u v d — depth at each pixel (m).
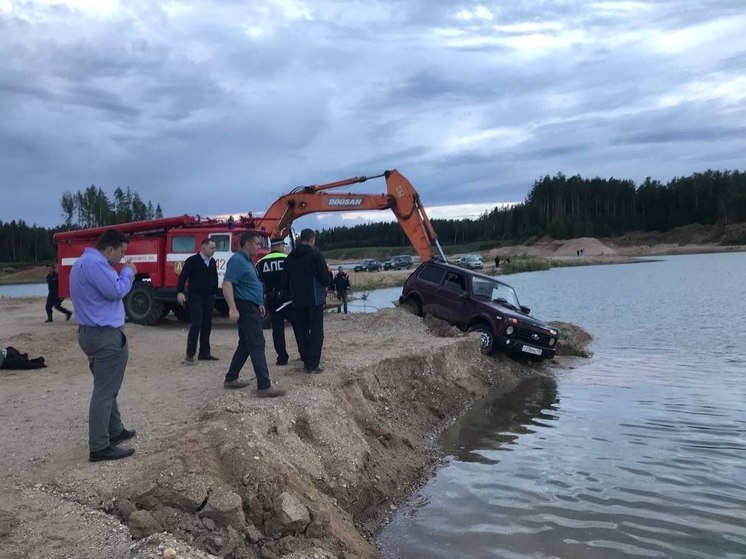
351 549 4.89
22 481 4.91
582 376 12.53
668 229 125.00
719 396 10.38
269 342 12.79
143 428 6.14
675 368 13.00
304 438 6.45
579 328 17.89
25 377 9.12
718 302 26.75
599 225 125.25
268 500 4.80
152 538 3.89
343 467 6.22
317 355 8.45
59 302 18.05
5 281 71.44
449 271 14.77
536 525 5.57
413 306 15.23
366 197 17.83
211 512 4.44
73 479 4.87
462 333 13.27
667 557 4.94
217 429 5.56
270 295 9.16
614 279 45.62
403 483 6.75
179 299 9.91
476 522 5.70
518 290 36.78
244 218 16.89
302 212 18.19
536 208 135.12
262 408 6.57
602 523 5.57
